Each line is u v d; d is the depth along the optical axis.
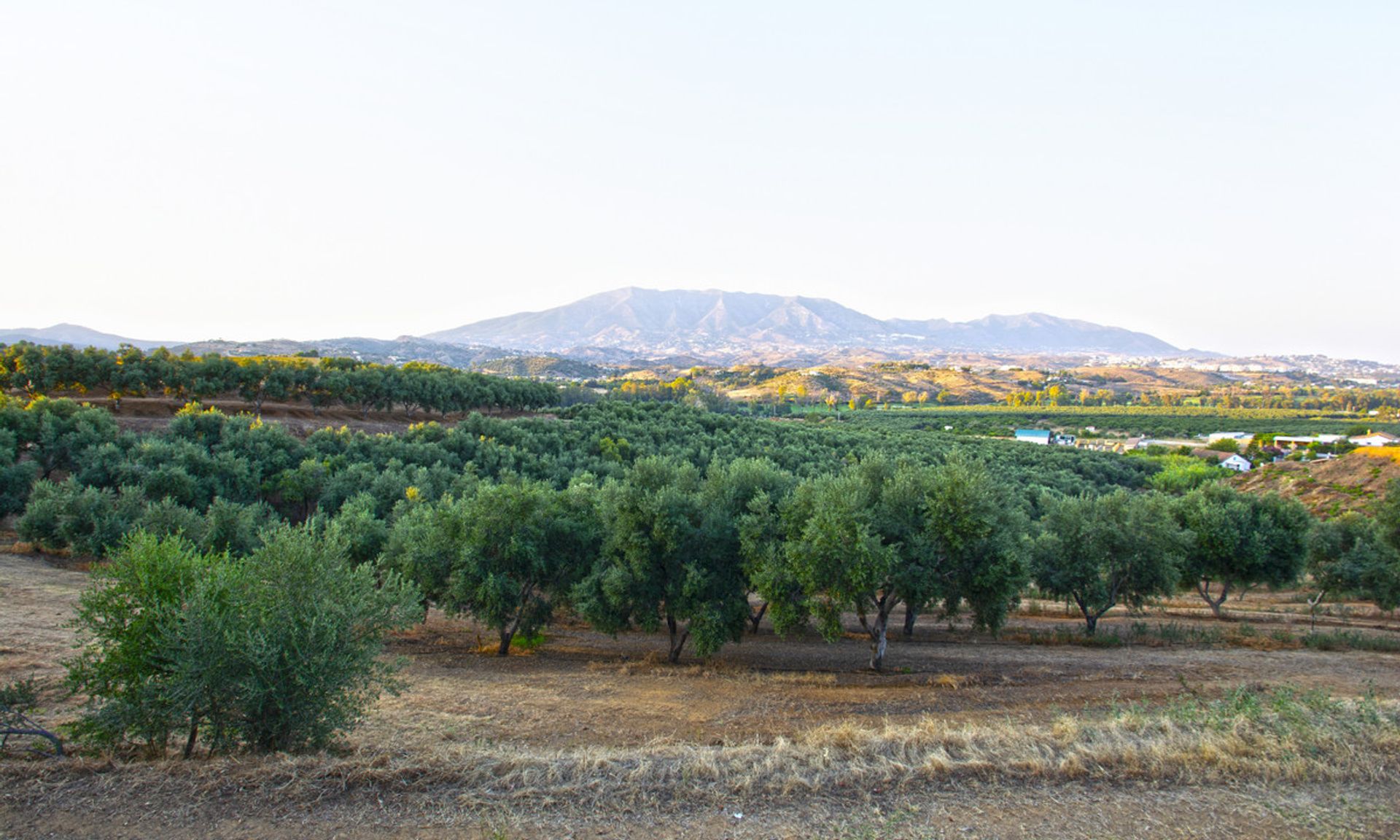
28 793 10.75
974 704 19.94
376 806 10.81
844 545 22.55
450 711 18.55
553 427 78.25
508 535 26.73
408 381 87.06
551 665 25.52
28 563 36.19
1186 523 36.50
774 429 93.62
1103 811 10.95
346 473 49.91
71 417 54.75
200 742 14.09
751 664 26.27
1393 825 10.56
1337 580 34.78
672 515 25.52
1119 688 21.92
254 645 11.89
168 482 43.94
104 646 12.78
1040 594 34.19
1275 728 13.57
